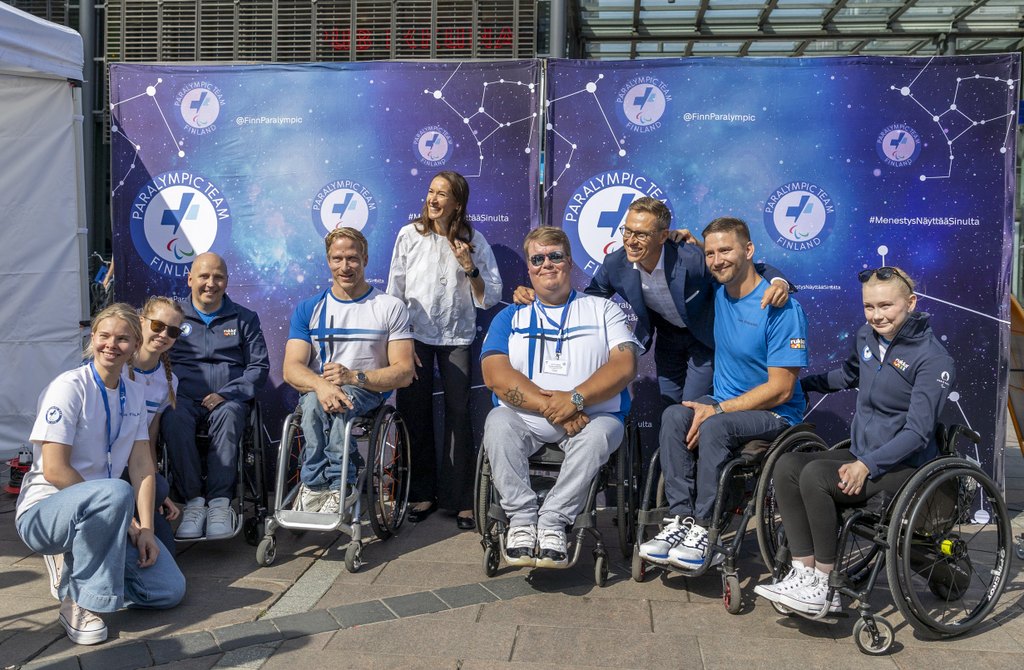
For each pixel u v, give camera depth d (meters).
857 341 3.37
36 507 3.04
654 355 4.71
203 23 8.53
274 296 4.98
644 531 3.77
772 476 3.29
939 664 2.89
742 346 3.70
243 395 4.12
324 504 3.85
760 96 4.67
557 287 3.78
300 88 4.90
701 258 3.92
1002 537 3.18
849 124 4.64
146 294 5.05
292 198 4.94
